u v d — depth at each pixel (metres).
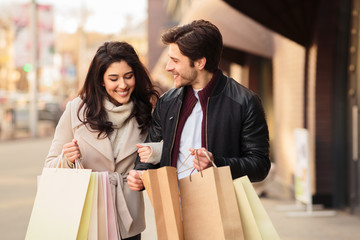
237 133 3.29
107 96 3.59
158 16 30.52
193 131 3.34
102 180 3.30
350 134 8.47
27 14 28.53
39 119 35.03
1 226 7.79
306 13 8.50
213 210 2.94
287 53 10.11
